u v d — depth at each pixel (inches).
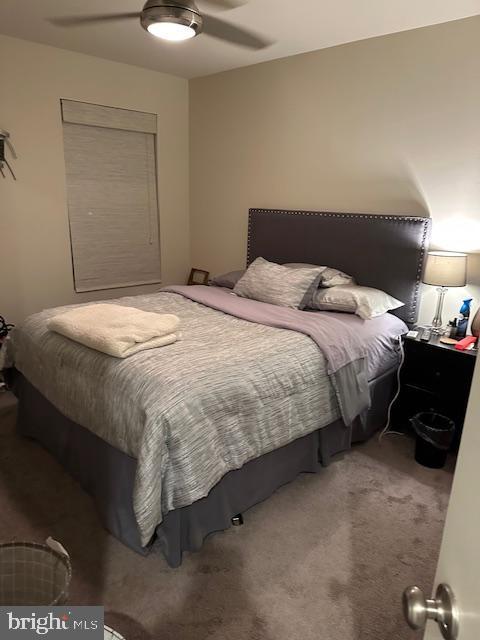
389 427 116.6
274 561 72.8
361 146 124.2
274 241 146.3
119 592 66.4
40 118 133.6
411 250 115.8
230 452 73.4
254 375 77.2
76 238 149.2
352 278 126.9
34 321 100.1
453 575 25.0
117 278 162.7
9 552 46.9
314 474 96.4
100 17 108.4
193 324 100.0
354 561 73.2
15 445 103.7
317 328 95.7
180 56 137.2
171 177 169.6
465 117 104.7
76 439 87.3
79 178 145.9
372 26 109.0
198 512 71.1
